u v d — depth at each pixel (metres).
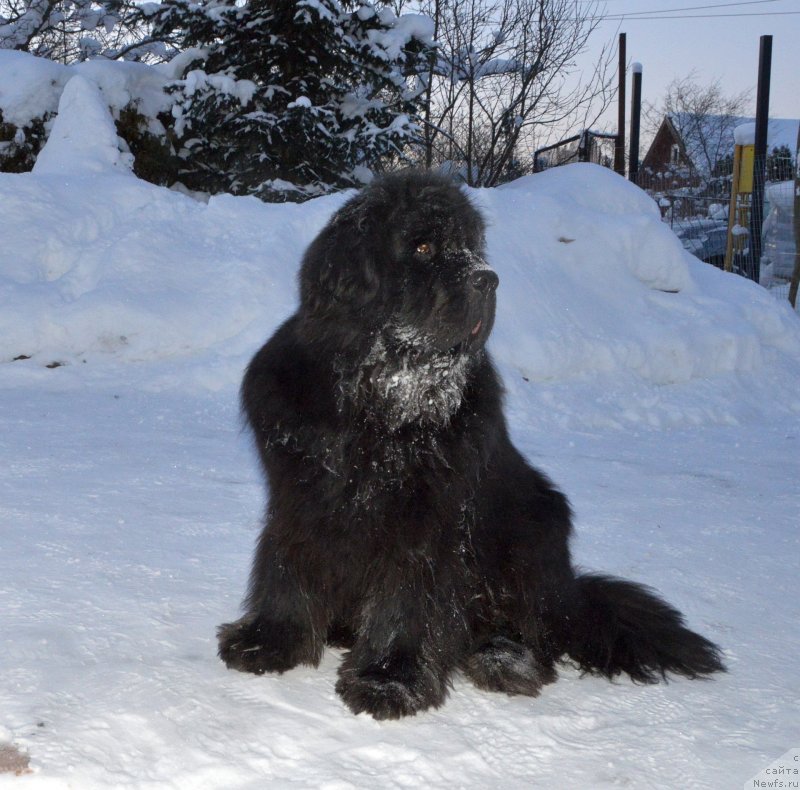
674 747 2.38
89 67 9.53
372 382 2.49
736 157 11.82
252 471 3.98
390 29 10.61
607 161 17.95
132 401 5.28
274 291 6.31
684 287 7.77
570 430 5.64
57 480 3.68
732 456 5.19
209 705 2.38
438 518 2.49
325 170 10.34
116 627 2.63
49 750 2.17
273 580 2.60
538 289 6.79
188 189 10.38
